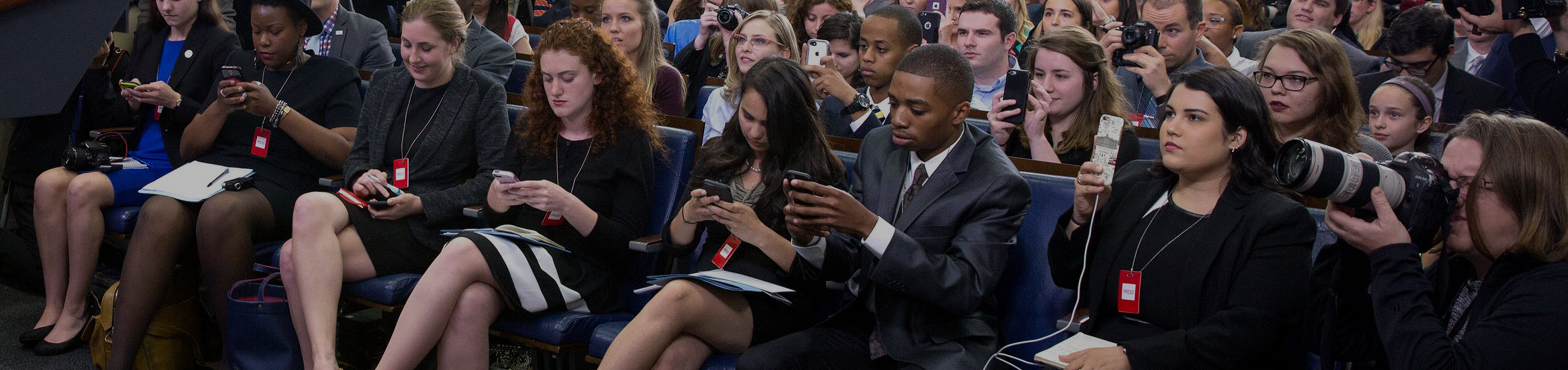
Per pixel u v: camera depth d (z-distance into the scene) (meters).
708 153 2.59
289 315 2.83
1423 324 1.66
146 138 3.67
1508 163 1.67
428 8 3.06
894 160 2.46
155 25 3.83
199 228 3.00
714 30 4.39
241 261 3.02
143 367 3.10
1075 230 2.21
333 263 2.76
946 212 2.30
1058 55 2.81
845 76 3.71
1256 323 1.94
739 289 2.27
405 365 2.48
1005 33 3.59
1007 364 2.29
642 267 2.82
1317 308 1.94
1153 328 2.10
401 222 2.96
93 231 3.33
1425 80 3.54
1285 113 2.67
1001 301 2.44
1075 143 2.84
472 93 3.14
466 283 2.53
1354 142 2.67
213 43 3.71
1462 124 1.78
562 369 2.67
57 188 3.37
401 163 3.08
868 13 5.00
